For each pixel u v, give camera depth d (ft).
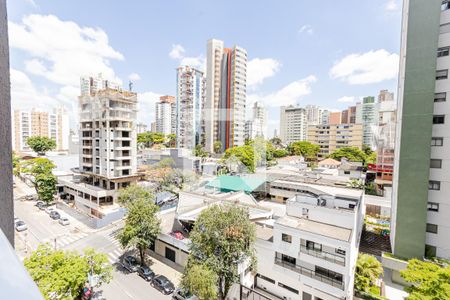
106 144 91.91
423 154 47.75
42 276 31.68
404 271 37.42
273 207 83.05
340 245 36.99
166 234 56.03
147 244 51.11
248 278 44.65
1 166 5.00
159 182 96.78
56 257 33.63
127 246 51.88
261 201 91.91
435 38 45.85
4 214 5.05
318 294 38.50
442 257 46.96
